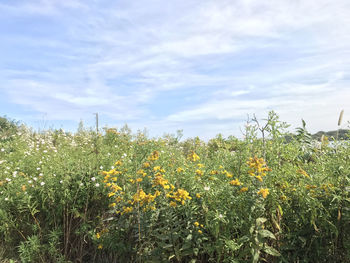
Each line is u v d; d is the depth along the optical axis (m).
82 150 6.59
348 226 3.09
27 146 7.73
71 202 4.06
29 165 5.39
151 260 3.20
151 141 5.23
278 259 3.11
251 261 2.87
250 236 2.90
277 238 3.18
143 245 3.36
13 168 5.41
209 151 5.42
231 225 3.03
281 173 3.47
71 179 4.25
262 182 3.19
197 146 5.98
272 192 3.15
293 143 4.05
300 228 3.26
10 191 4.26
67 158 5.13
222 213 3.08
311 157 4.42
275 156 3.62
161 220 3.47
